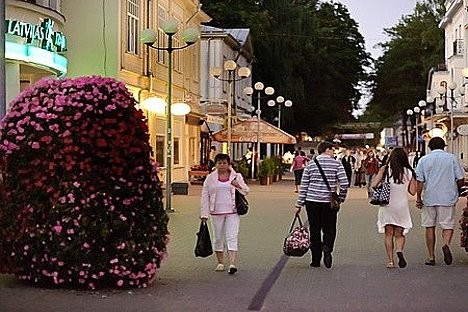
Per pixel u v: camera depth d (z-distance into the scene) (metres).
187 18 40.53
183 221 19.95
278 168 47.66
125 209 10.12
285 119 62.22
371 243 15.77
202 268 12.25
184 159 40.62
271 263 12.92
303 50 63.28
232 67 36.56
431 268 12.39
